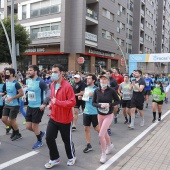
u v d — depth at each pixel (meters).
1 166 4.52
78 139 6.41
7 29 22.69
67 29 27.00
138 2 45.53
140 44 49.38
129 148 5.77
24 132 6.89
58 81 4.38
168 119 9.49
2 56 23.19
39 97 5.40
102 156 4.81
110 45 33.88
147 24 52.25
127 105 8.42
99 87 5.03
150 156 5.09
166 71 59.28
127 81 8.46
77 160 4.88
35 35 28.81
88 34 28.30
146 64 25.30
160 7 64.00
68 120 4.42
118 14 36.56
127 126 8.22
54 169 4.41
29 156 5.04
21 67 31.36
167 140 6.32
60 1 26.78
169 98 17.92
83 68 28.94
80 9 26.92
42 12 28.23
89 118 5.41
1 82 6.50
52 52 28.31
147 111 11.58
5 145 5.72
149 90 12.77
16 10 33.34
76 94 7.18
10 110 6.04
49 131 4.40
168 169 4.40
